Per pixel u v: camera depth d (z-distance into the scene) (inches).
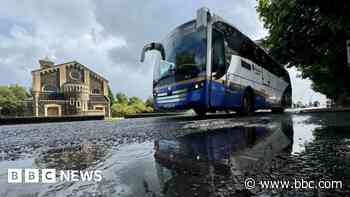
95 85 1754.4
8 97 2148.1
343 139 100.0
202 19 278.1
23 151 90.3
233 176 50.8
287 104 605.0
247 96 360.2
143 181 48.5
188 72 288.7
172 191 42.3
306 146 85.2
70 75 1643.7
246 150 80.4
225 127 173.3
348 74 580.4
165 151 81.4
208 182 46.9
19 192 43.9
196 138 115.7
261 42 464.4
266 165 59.4
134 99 2513.5
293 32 369.1
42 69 1566.2
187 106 290.5
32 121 378.0
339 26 264.2
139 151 82.4
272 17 392.2
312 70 761.0
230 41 319.0
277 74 511.8
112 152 82.0
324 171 53.1
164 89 323.9
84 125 244.8
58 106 1549.0
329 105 1534.2
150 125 211.6
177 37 315.6
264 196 39.3
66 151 87.7
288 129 145.9
